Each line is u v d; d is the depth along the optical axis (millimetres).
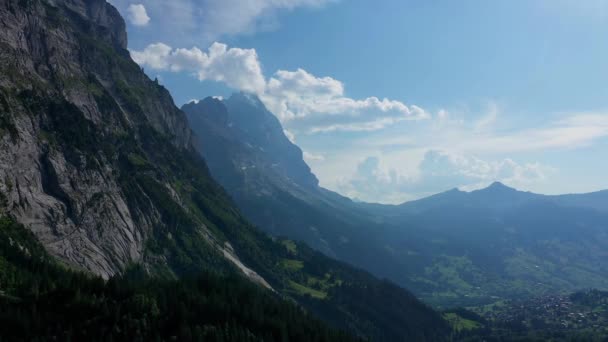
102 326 155000
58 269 187875
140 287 187125
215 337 169375
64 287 168250
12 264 172125
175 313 177750
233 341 172375
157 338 158625
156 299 180750
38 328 145750
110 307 163625
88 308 161500
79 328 151750
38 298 160625
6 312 145500
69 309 159375
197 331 167375
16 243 183125
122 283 185375
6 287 161250
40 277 172250
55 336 143500
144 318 165375
